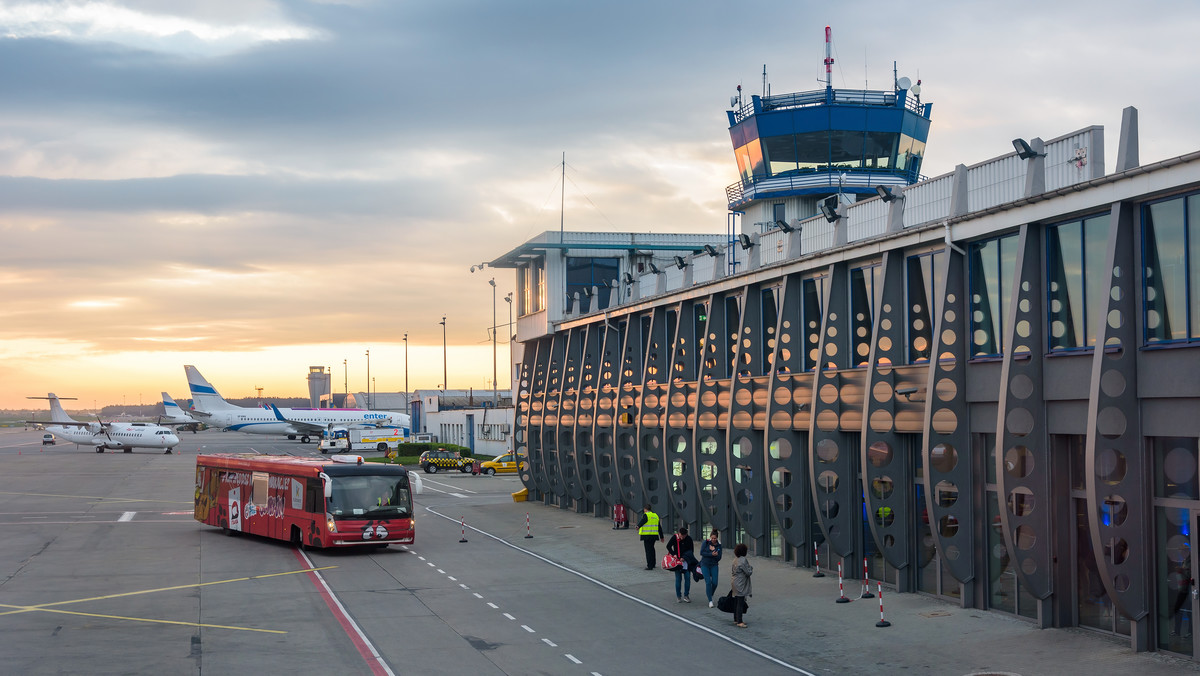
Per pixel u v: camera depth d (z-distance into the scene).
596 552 33.22
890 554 24.39
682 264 36.59
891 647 18.97
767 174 45.31
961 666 17.36
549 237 50.66
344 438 105.00
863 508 26.44
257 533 36.28
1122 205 18.03
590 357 44.66
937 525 22.16
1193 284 16.92
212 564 30.70
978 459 22.28
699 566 24.50
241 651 19.08
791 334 28.84
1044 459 20.06
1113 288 17.94
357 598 24.89
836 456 26.59
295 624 21.69
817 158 44.72
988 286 21.81
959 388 22.31
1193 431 16.89
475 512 47.00
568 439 46.38
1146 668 16.67
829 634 20.27
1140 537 17.80
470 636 20.53
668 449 35.03
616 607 23.66
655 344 38.03
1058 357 19.69
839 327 26.75
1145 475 17.86
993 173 22.38
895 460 24.45
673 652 19.05
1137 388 17.91
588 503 45.28
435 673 17.55
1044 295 20.08
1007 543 19.70
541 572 29.09
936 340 22.25
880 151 44.59
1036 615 20.52
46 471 77.25
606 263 51.16
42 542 36.06
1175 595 17.44
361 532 32.41
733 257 35.69
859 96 44.38
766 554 30.62
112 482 66.44
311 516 32.88
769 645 19.52
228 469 38.94
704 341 33.00
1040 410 20.09
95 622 21.77
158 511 48.38
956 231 22.22
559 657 18.70
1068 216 19.44
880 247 24.91
